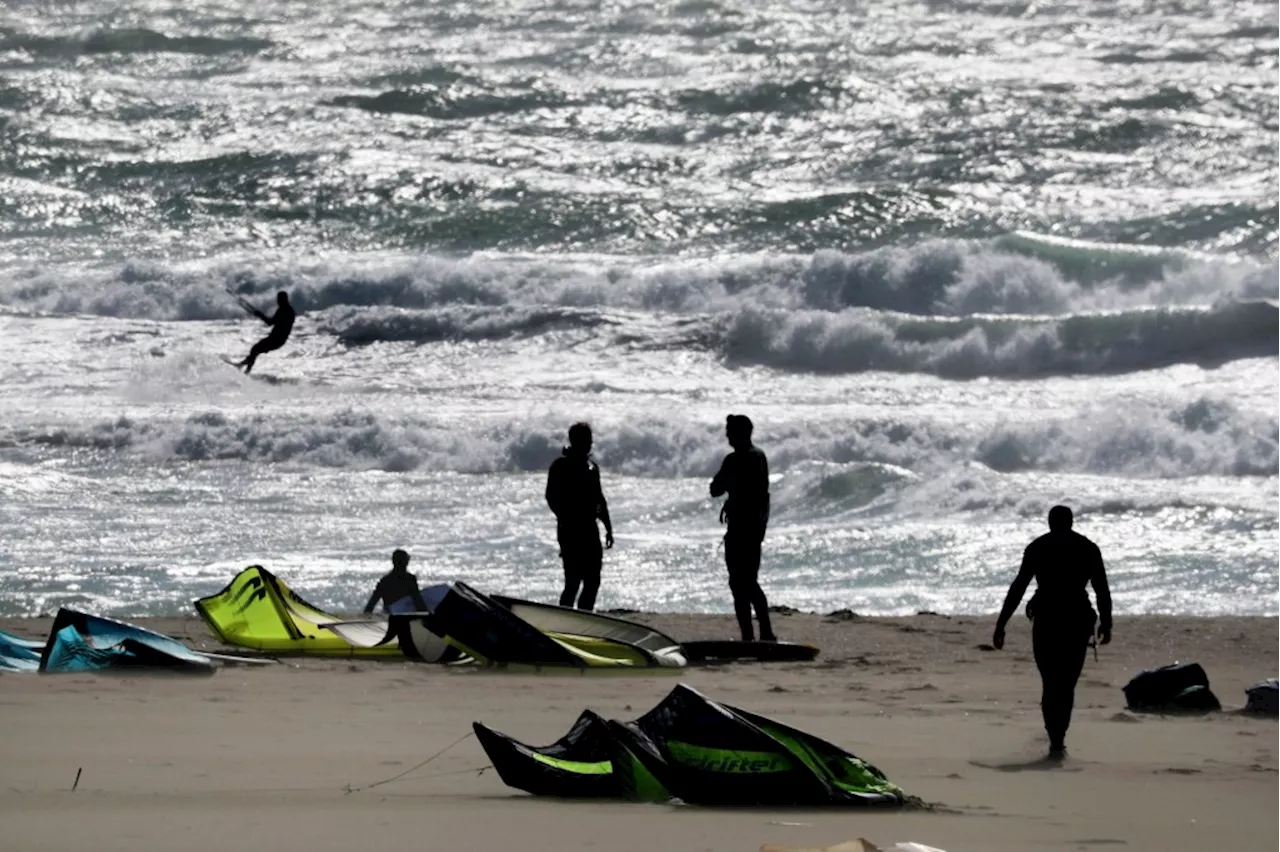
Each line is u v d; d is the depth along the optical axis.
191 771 30.44
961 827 26.00
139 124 164.38
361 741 34.34
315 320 121.69
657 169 154.25
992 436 93.12
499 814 26.12
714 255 136.25
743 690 44.59
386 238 142.25
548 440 93.25
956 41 187.12
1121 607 64.88
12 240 141.75
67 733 34.50
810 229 140.12
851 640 54.59
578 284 127.19
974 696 43.97
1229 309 113.88
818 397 106.44
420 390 107.81
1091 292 125.44
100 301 126.44
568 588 53.22
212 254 139.75
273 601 51.75
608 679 45.88
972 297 125.69
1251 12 197.25
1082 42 187.25
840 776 28.50
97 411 100.06
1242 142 157.12
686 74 176.12
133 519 78.56
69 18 194.25
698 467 91.75
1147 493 83.06
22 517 78.31
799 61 179.12
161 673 44.38
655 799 27.72
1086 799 29.38
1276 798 29.66
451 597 47.78
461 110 167.38
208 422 95.88
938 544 74.69
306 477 89.06
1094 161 153.62
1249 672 49.56
